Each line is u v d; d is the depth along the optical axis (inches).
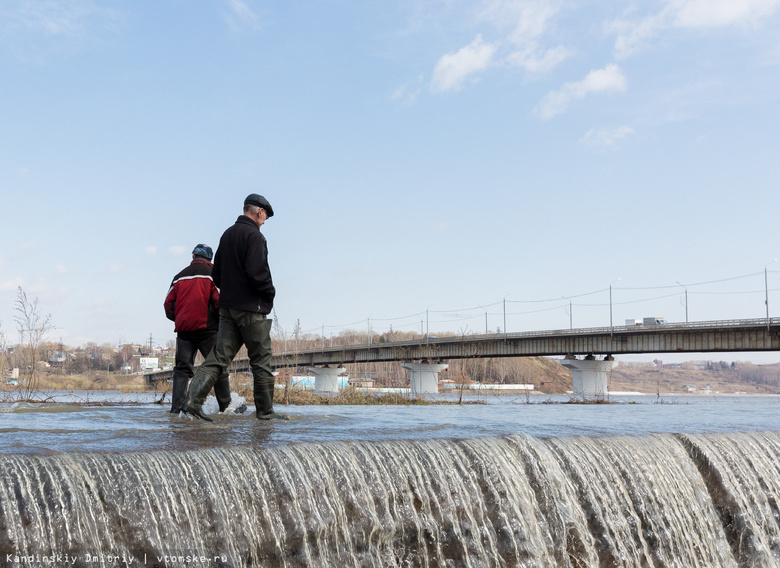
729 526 267.7
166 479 158.2
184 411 338.0
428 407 612.7
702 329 2386.8
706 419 444.5
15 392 591.5
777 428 366.3
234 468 169.5
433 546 192.7
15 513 135.3
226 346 304.2
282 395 721.0
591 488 232.5
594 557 222.1
